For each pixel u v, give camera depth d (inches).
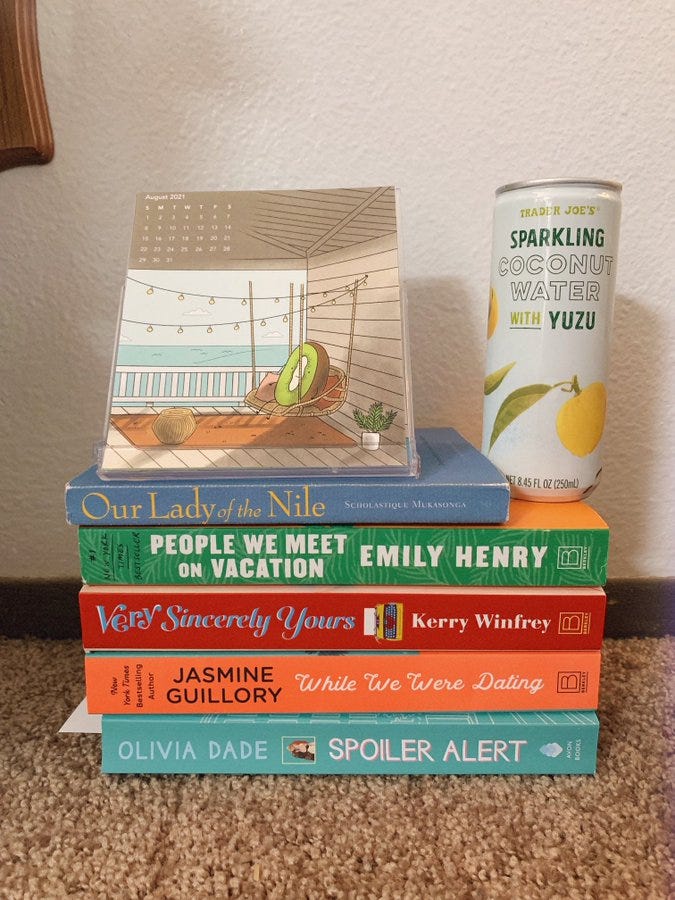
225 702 17.6
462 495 16.5
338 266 19.5
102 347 25.4
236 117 23.9
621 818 16.6
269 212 20.5
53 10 23.0
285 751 17.7
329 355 18.3
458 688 17.5
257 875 14.9
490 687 17.5
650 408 25.8
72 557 26.9
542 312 18.0
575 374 18.3
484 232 24.6
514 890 14.6
